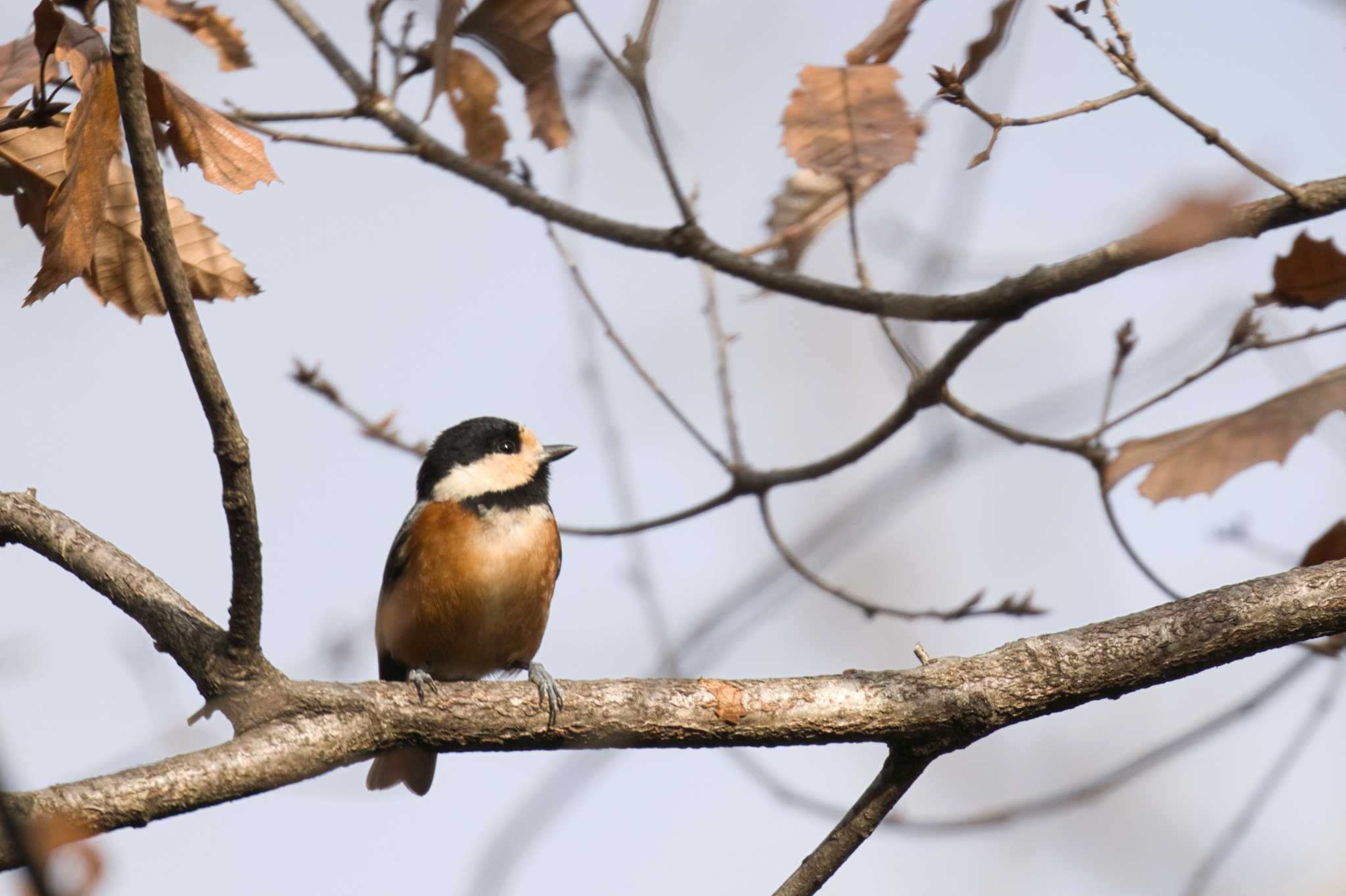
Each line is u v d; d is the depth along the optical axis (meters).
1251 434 8.98
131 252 8.37
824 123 8.82
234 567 7.34
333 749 7.64
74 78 7.12
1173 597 10.66
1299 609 8.25
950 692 8.12
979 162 7.95
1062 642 8.30
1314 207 8.62
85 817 6.80
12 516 8.70
